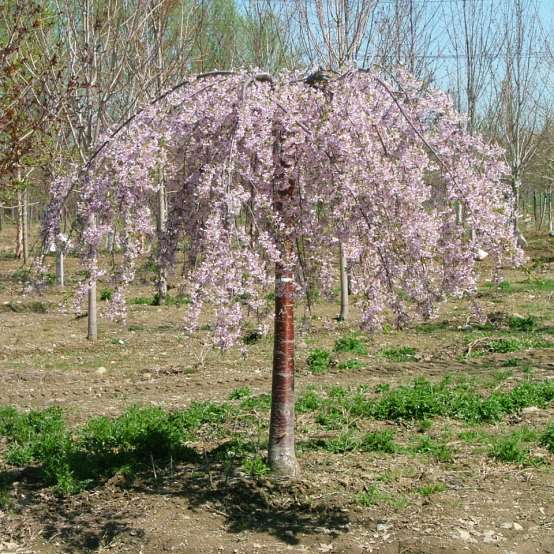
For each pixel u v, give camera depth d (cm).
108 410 862
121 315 490
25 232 2248
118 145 481
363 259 508
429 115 518
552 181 3144
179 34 1783
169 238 529
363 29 1386
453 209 504
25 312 1733
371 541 498
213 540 502
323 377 1041
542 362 1098
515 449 648
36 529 538
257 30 1816
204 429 747
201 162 510
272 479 567
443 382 926
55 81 1066
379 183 488
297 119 485
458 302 1720
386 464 634
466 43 2336
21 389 992
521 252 495
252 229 500
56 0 1303
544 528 517
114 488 589
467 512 541
